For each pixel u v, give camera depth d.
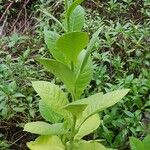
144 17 3.40
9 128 2.59
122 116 2.47
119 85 2.58
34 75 2.81
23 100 2.63
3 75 2.79
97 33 1.37
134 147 1.27
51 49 1.43
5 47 3.20
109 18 3.46
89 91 2.67
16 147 2.54
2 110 2.48
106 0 3.67
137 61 2.85
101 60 2.82
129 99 2.54
